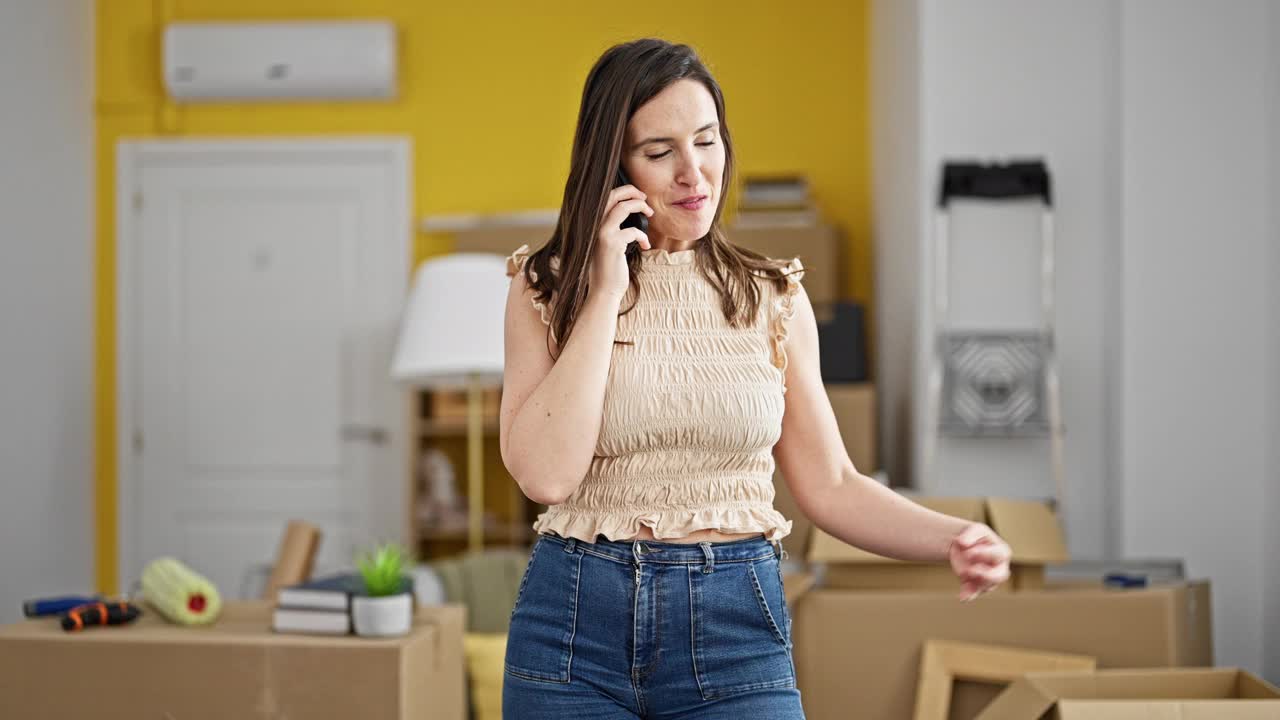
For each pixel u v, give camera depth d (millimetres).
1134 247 4035
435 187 6020
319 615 2416
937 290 4254
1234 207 4004
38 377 5391
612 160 1482
